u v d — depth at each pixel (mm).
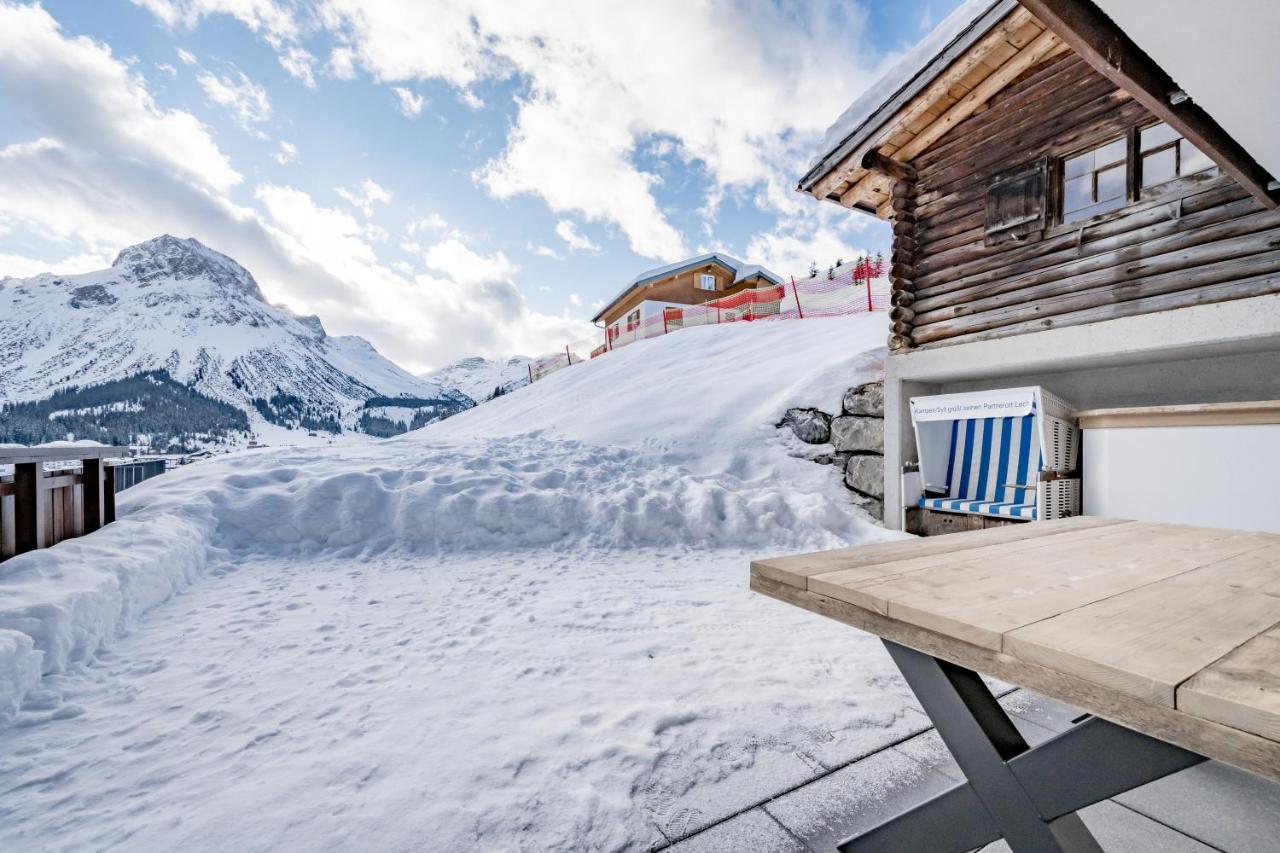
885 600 1078
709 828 1576
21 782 1822
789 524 5879
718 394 9547
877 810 1640
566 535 5531
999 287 5488
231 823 1622
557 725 2141
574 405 11930
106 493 4352
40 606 2551
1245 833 1480
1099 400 5496
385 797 1729
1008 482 5516
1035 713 2225
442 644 2996
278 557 4824
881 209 7227
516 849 1513
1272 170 2943
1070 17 2197
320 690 2459
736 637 3100
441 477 6012
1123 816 1558
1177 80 2258
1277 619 929
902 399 6242
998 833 1068
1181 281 4336
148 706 2324
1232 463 3854
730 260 30312
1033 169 5172
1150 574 1247
